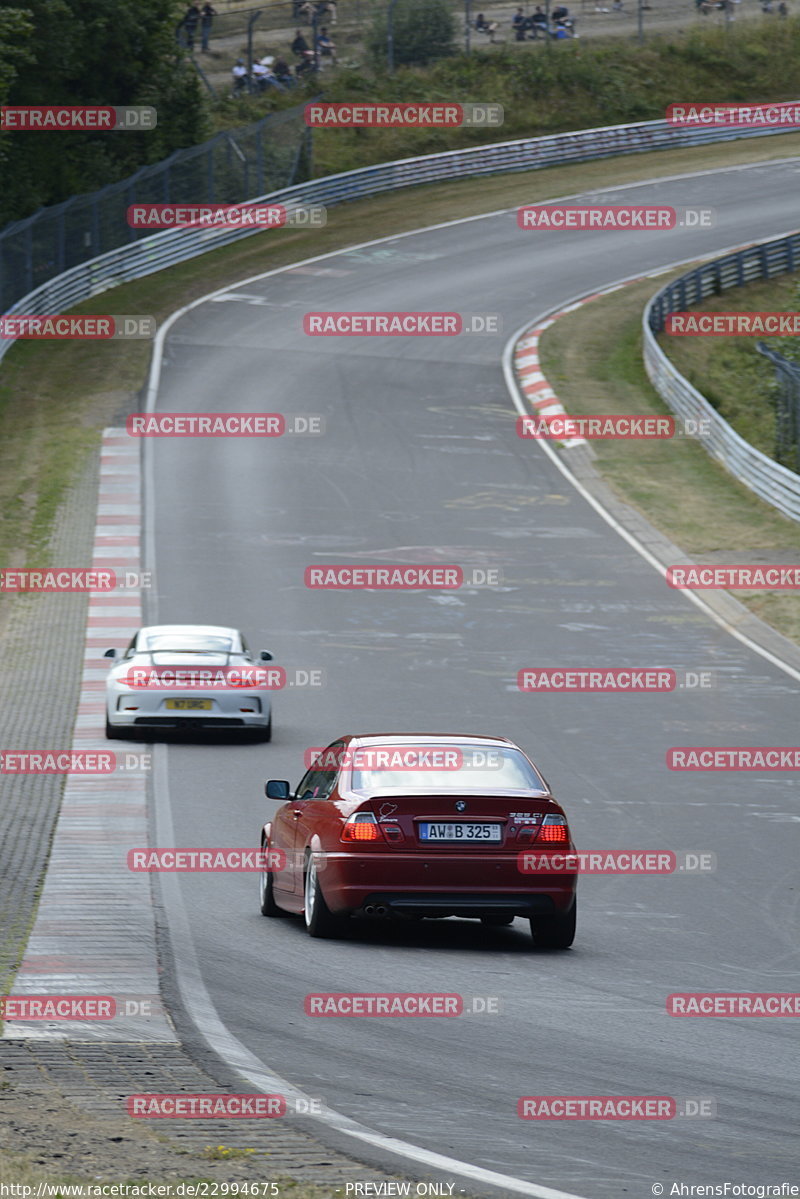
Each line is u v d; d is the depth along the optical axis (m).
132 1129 24.02
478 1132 25.36
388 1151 23.73
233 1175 21.75
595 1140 25.22
